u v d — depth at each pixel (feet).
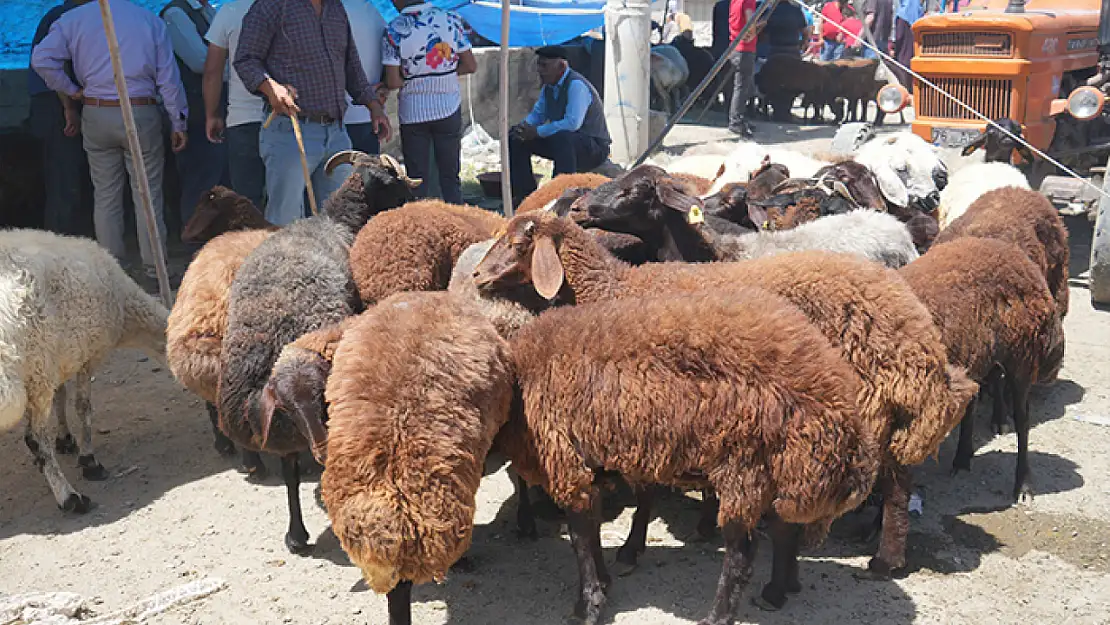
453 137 32.32
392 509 12.58
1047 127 35.35
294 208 27.02
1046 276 22.49
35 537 17.46
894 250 19.43
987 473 19.66
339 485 12.77
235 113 29.17
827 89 65.05
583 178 25.80
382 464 12.65
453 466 12.87
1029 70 33.76
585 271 16.17
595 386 13.53
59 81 29.35
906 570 16.08
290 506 16.71
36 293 17.48
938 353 15.06
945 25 34.94
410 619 13.89
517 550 16.97
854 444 13.38
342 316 16.90
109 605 15.40
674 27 84.74
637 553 16.02
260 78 24.99
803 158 27.94
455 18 31.58
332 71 26.18
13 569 16.40
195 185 34.14
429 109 31.42
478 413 13.20
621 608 14.97
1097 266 28.48
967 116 35.06
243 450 19.74
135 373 25.31
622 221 20.10
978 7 39.60
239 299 16.65
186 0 33.63
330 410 13.08
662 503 18.57
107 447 21.12
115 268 19.95
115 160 30.78
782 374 13.10
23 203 34.91
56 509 18.49
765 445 13.19
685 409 13.25
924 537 17.11
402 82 31.14
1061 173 38.09
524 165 38.63
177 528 17.75
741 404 13.11
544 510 18.02
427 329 13.30
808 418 13.06
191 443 21.35
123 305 20.10
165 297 25.02
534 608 15.15
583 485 14.03
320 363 14.12
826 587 15.58
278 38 25.53
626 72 50.37
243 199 22.50
